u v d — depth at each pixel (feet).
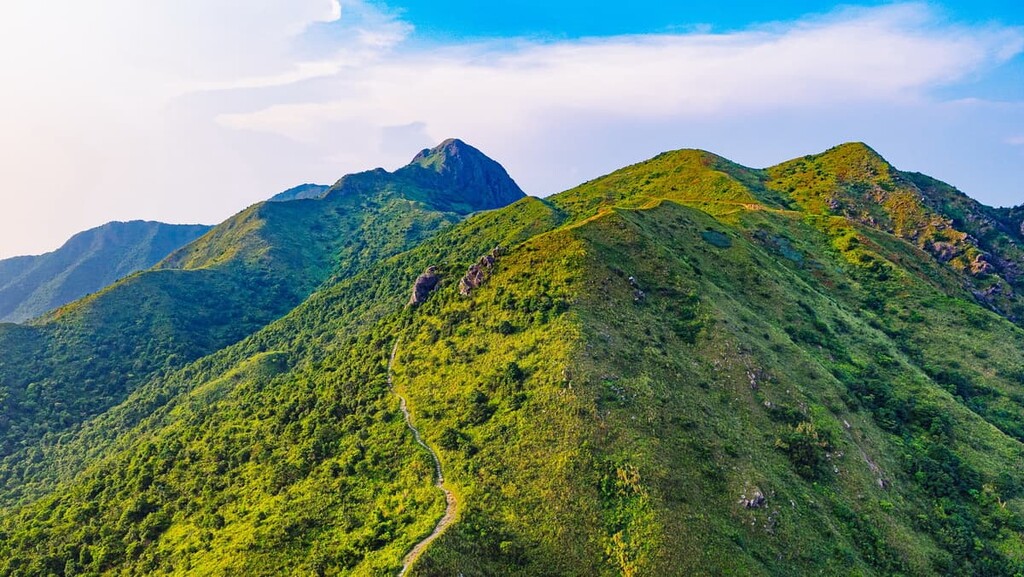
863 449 289.53
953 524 265.75
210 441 361.10
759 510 224.33
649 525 203.72
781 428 279.49
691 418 258.37
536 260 371.56
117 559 273.95
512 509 219.41
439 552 197.36
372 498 249.34
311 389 384.47
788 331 381.19
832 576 211.61
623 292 339.98
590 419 243.81
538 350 291.79
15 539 314.76
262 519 254.27
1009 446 329.11
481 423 266.36
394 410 306.35
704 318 334.44
